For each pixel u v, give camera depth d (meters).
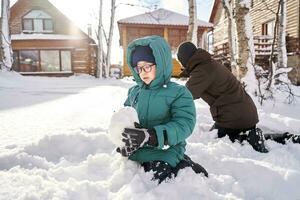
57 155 2.87
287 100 7.38
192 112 2.09
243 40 6.83
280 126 4.32
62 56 24.00
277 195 2.08
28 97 7.40
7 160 2.44
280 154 2.88
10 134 3.52
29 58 23.77
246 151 2.99
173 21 22.81
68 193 1.81
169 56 2.13
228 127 3.38
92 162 2.38
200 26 23.19
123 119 1.91
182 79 13.14
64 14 24.08
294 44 15.50
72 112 5.12
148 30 22.97
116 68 33.28
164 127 1.94
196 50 3.26
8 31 14.99
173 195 1.83
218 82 3.25
